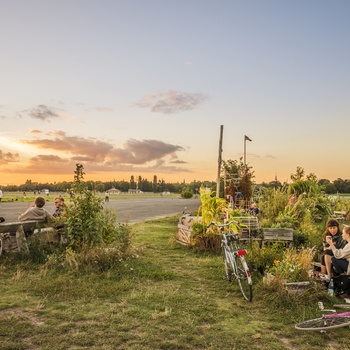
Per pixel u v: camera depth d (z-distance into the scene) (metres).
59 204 11.38
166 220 21.00
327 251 7.24
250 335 4.95
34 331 4.82
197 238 10.95
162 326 5.09
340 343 4.83
